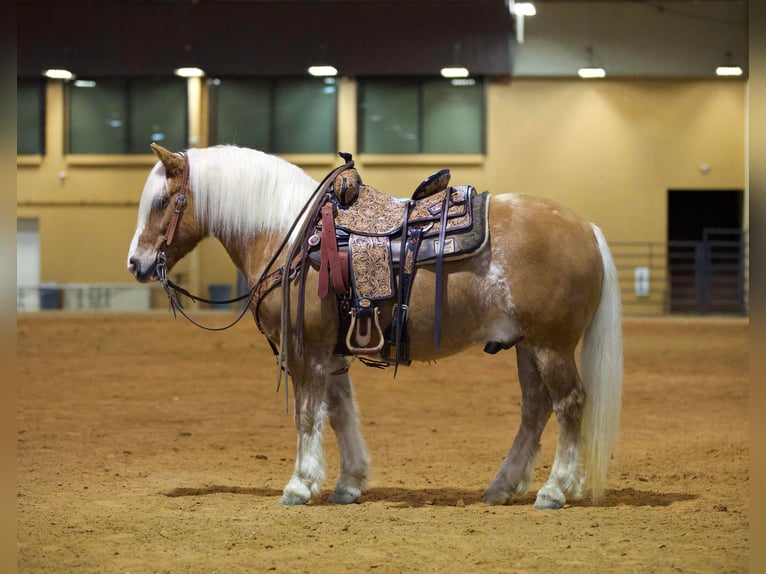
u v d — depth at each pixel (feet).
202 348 66.80
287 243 22.94
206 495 24.04
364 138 113.70
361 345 22.00
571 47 111.24
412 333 21.86
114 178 115.65
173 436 33.81
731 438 32.76
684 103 112.37
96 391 45.55
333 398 23.32
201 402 42.50
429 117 113.39
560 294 21.34
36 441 32.27
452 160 113.39
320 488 22.75
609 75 111.45
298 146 114.11
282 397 44.21
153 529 20.12
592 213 113.50
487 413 39.70
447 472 27.53
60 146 115.85
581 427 21.86
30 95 115.34
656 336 79.36
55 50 113.19
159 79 114.01
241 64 112.47
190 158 23.75
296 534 19.66
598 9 110.93
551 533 19.63
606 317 22.12
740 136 112.06
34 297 117.08
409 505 22.80
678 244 112.47
